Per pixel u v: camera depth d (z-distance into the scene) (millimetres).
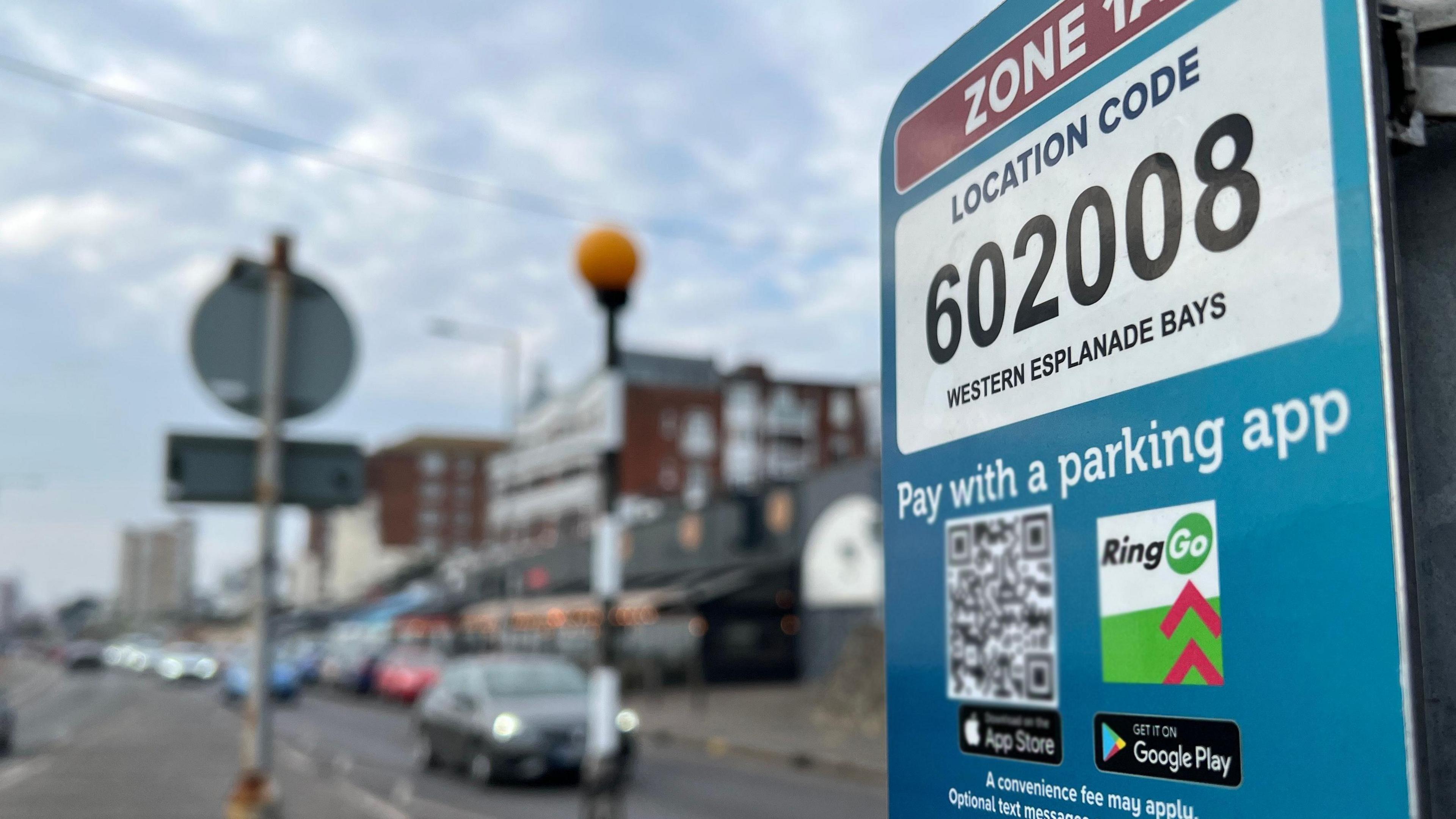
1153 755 1237
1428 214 1380
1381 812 1004
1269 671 1118
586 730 13961
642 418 66125
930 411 1686
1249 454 1167
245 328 4961
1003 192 1584
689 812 11945
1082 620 1354
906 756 1638
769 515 33375
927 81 1783
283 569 4996
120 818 11867
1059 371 1437
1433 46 1321
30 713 32219
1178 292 1274
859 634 23531
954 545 1592
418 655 35375
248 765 4934
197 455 4836
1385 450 1033
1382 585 1023
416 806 12453
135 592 176375
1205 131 1262
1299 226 1142
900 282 1803
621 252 6828
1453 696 1236
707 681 30984
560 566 47656
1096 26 1439
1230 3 1248
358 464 5137
